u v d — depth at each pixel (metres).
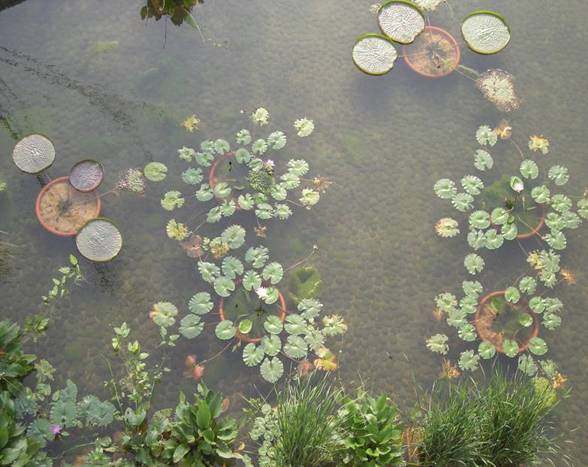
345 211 5.80
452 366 5.16
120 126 5.99
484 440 4.62
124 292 5.28
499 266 5.63
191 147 5.91
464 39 6.65
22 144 5.63
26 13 6.58
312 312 5.19
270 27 6.75
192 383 4.93
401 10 6.69
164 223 5.57
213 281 5.21
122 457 4.55
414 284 5.53
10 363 4.75
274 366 4.93
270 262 5.45
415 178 6.02
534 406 4.63
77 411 4.62
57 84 6.20
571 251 5.77
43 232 5.45
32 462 4.39
